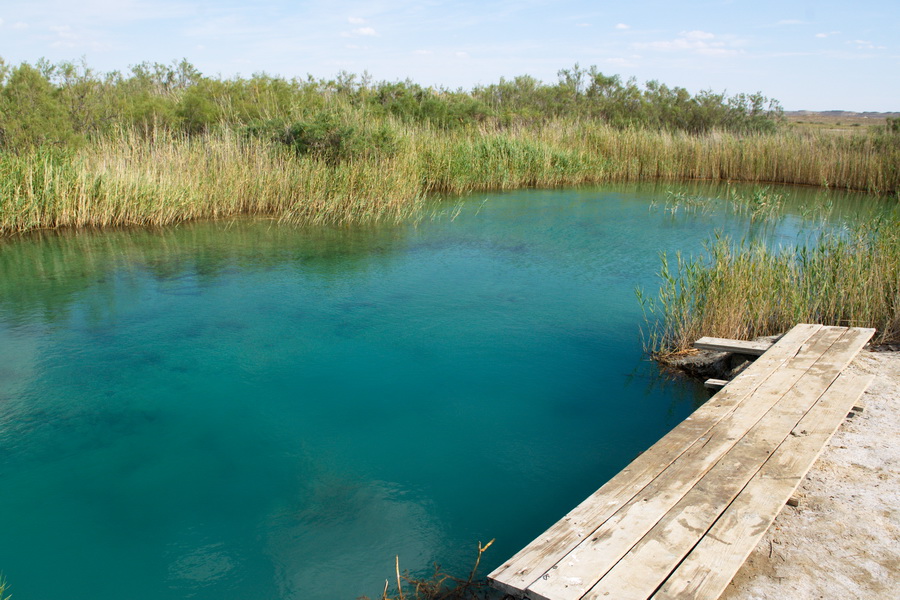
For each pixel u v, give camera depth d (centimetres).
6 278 852
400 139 1508
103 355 617
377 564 351
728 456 359
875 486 350
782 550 300
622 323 717
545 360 617
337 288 830
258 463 444
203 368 590
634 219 1331
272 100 1684
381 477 428
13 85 1251
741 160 2050
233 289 821
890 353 561
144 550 362
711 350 600
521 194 1672
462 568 346
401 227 1216
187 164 1283
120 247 1019
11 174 1080
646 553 279
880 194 1734
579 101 2823
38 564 350
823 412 412
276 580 339
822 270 697
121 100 1520
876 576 282
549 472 436
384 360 611
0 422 495
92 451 457
